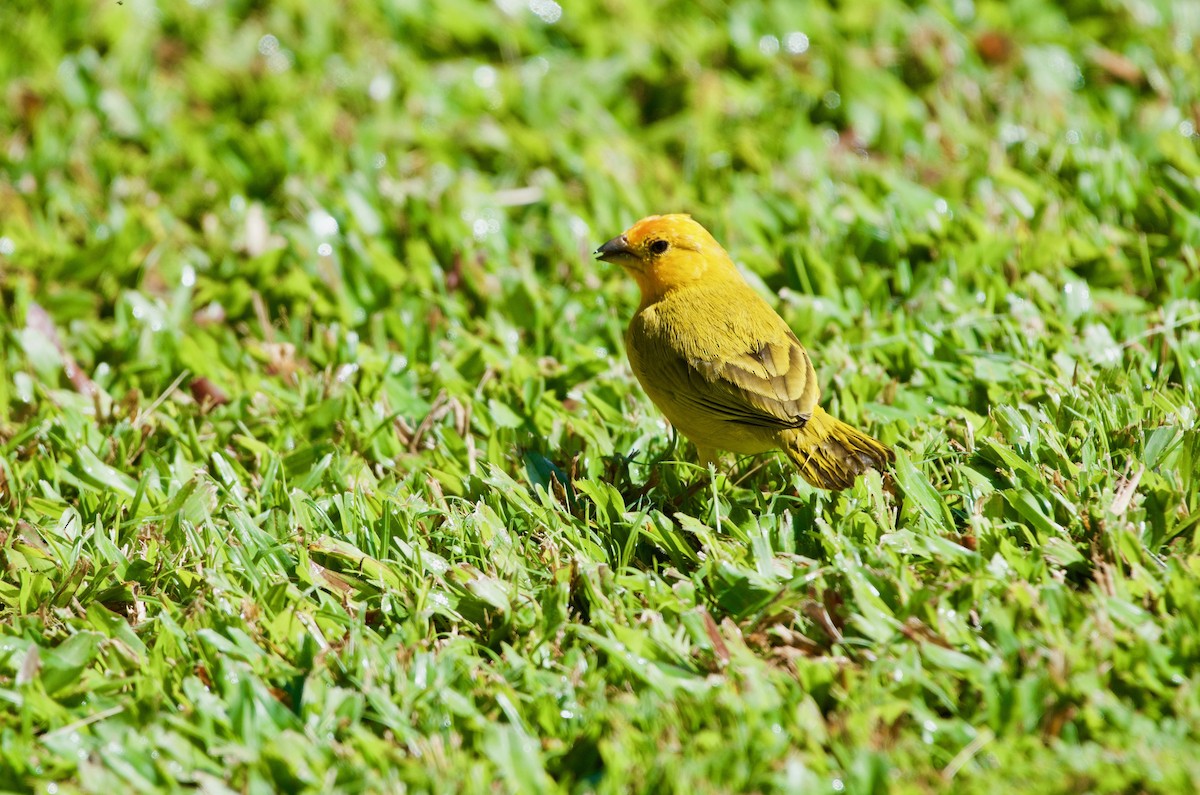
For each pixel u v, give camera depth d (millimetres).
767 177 14641
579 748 7125
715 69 16734
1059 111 15328
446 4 17438
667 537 8906
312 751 7066
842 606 7949
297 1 17641
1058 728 6930
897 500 9250
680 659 7758
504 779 6836
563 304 12773
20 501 9750
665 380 9914
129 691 7816
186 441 10656
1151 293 12359
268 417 11047
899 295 12805
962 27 17234
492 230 14078
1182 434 9391
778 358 9578
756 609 8023
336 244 13516
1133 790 6391
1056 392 10281
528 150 15383
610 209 14328
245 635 8008
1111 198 13672
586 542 8898
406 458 10383
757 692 7254
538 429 10836
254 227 13719
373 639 8148
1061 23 17156
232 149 15266
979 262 12609
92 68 16562
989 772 6586
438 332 12492
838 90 16078
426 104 16203
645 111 16562
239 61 16812
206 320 12773
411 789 6844
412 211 14047
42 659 7902
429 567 8711
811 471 9234
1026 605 7656
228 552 8938
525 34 17281
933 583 8117
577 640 8047
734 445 9859
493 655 7949
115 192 14578
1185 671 7254
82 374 11750
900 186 13969
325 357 12086
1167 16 17156
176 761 7098
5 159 15180
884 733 6930
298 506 9359
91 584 8695
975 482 9047
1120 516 8422
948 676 7371
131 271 13312
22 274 13359
